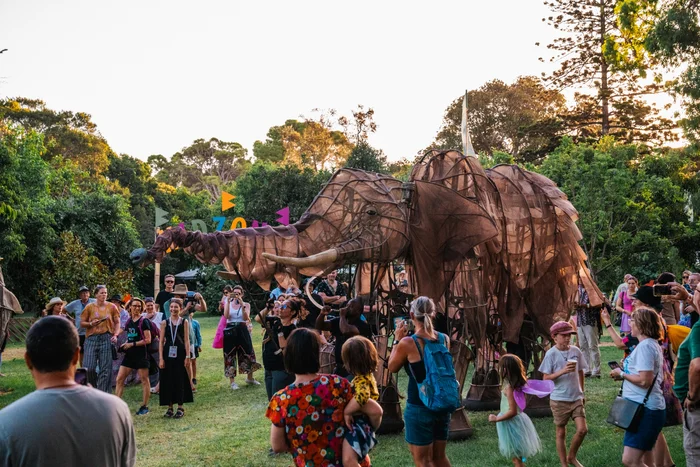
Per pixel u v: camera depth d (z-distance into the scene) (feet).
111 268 93.04
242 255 24.13
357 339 13.80
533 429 20.42
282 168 106.01
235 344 38.19
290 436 13.16
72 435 9.22
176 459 24.49
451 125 180.34
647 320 17.83
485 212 26.13
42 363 9.53
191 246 23.44
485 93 176.24
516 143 172.14
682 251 88.53
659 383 17.67
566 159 80.02
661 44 63.77
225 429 28.68
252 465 23.63
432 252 25.64
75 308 37.88
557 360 21.25
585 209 74.28
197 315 107.34
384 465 22.76
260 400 34.53
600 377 37.63
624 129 128.88
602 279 76.59
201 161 320.50
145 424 30.04
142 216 162.30
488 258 28.22
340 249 23.97
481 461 22.70
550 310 29.91
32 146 87.56
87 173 155.63
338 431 13.12
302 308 28.32
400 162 152.76
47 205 87.97
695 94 62.23
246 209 104.88
